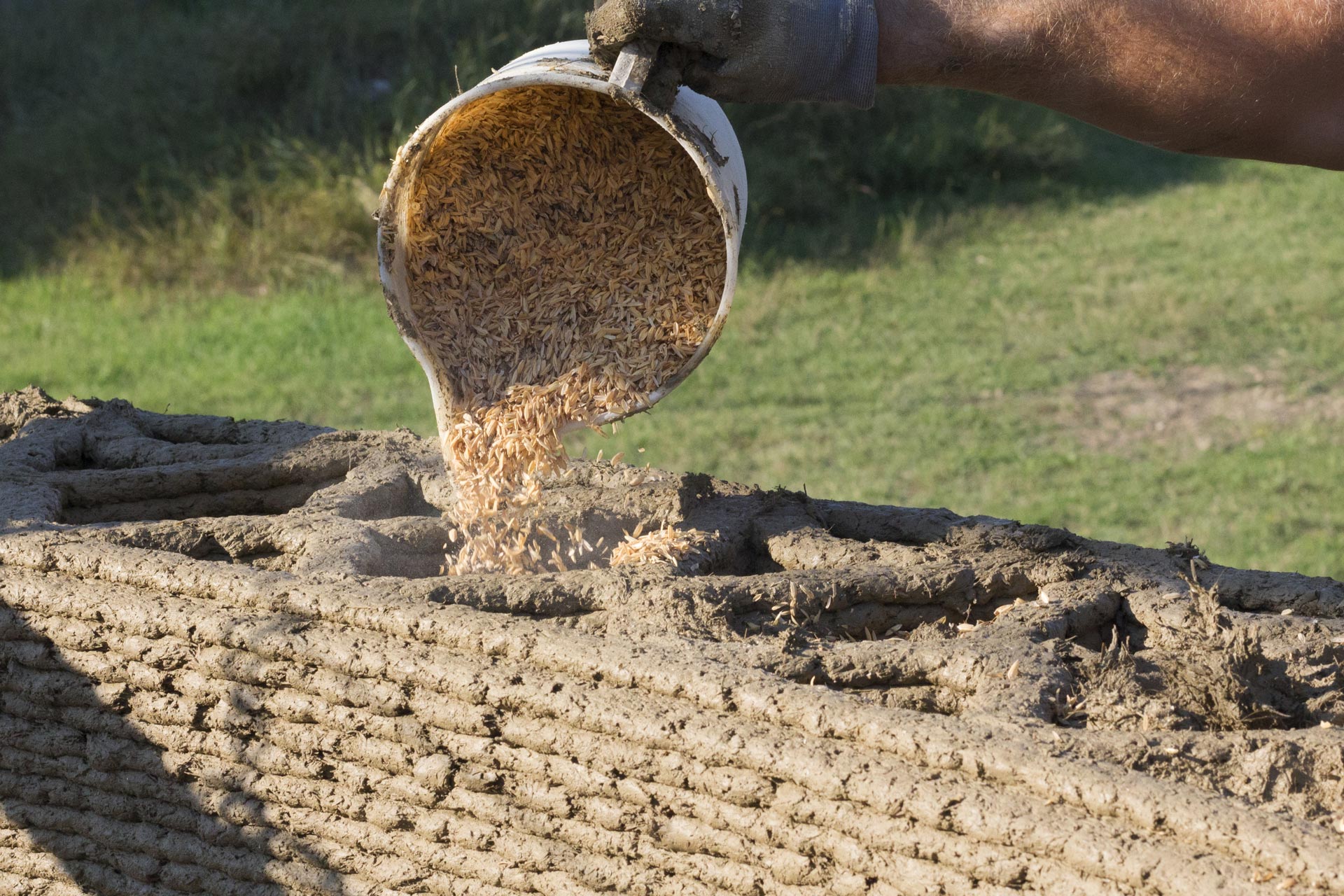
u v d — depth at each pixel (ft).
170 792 7.95
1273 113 7.55
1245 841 5.45
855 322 31.53
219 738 7.76
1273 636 7.48
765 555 9.46
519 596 7.91
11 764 8.45
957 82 7.59
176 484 10.50
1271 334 29.91
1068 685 6.86
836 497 22.62
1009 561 8.53
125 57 41.01
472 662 7.17
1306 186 41.22
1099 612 7.96
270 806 7.68
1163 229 37.37
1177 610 7.86
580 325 9.34
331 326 30.96
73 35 43.21
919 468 23.88
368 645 7.41
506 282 9.52
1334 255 34.68
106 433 11.67
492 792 7.10
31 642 8.26
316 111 36.99
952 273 34.50
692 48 7.16
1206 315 30.94
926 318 31.68
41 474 10.44
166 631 7.86
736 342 30.68
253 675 7.60
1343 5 7.30
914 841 5.98
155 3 44.29
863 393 27.61
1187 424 25.91
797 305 32.60
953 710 6.87
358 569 8.53
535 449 9.05
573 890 6.88
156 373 28.81
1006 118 41.34
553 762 6.89
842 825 6.16
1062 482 23.24
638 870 6.74
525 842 7.00
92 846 8.32
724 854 6.53
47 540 8.68
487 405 9.18
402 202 8.86
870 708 6.44
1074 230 37.37
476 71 36.83
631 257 9.34
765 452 24.77
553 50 8.45
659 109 7.40
